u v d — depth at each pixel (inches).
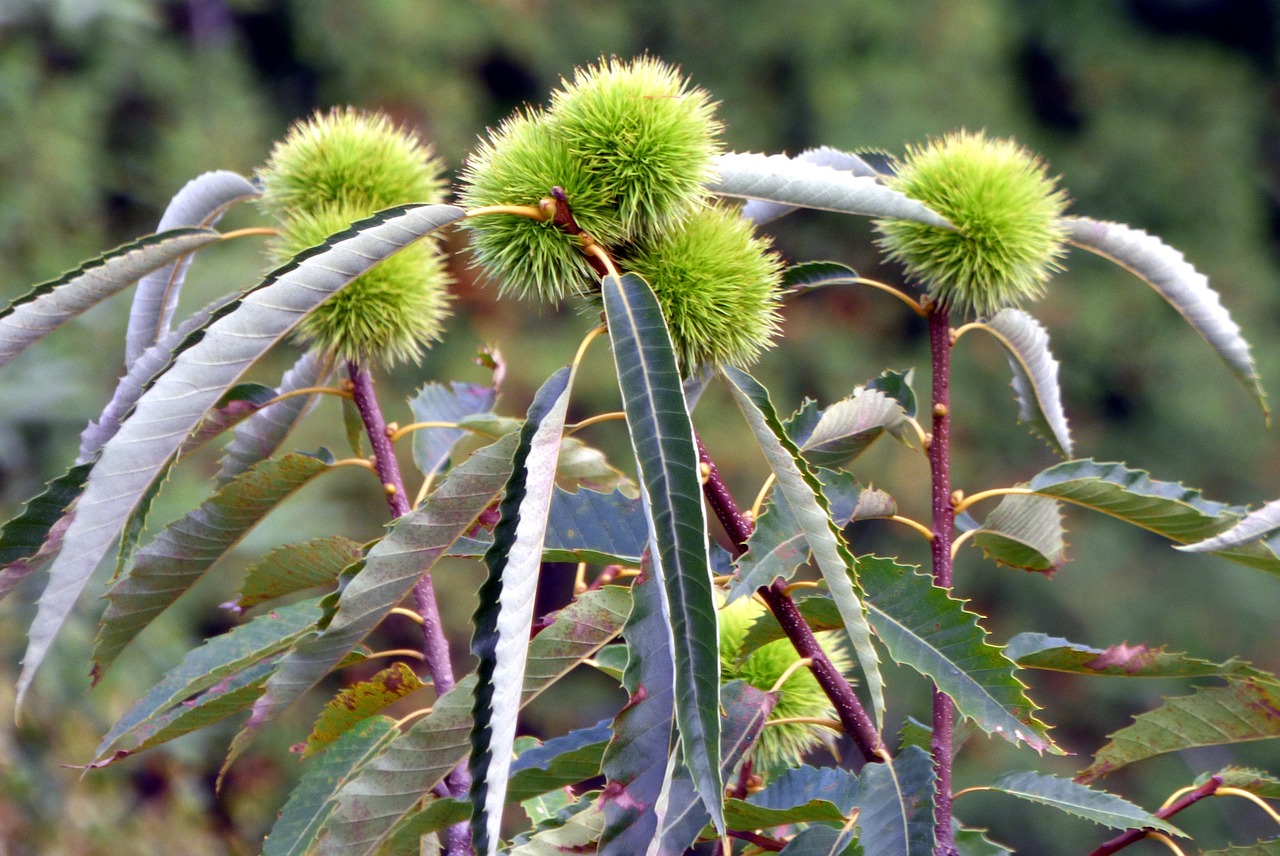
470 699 67.7
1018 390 73.6
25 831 174.4
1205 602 429.7
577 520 69.8
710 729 63.8
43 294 69.3
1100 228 73.5
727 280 69.2
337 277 66.6
